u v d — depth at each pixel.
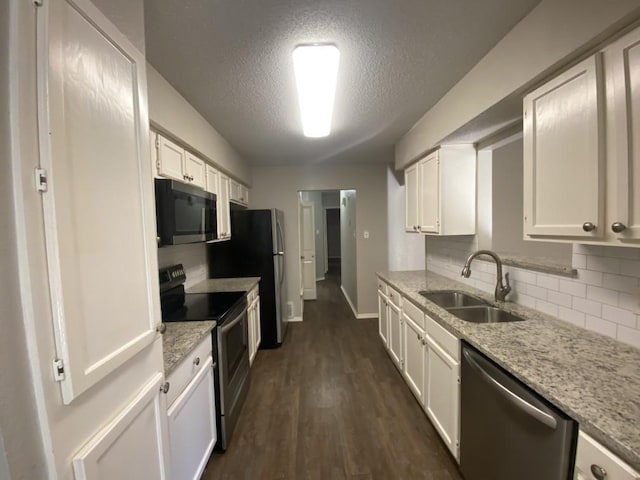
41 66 0.59
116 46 0.86
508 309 1.77
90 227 0.73
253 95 1.95
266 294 3.41
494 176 2.29
